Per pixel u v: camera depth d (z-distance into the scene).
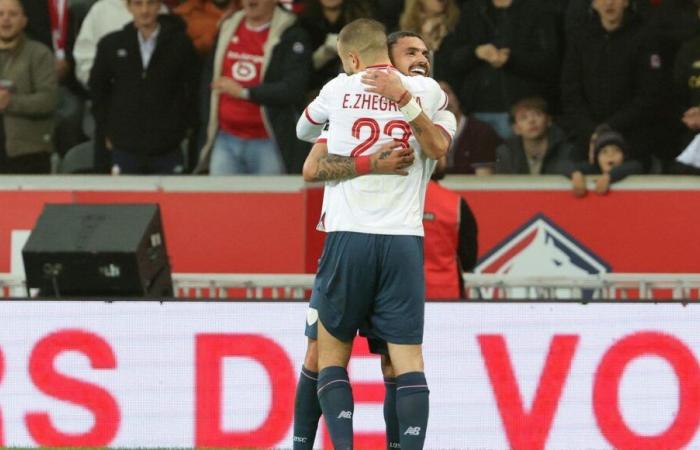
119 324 24.03
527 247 33.03
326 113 18.44
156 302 23.94
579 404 23.47
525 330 23.53
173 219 33.47
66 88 37.22
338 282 18.09
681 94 33.84
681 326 23.41
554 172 34.38
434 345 23.58
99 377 24.06
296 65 34.94
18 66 35.75
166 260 25.70
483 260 33.06
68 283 24.55
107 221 24.78
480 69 34.72
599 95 34.00
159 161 35.72
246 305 23.83
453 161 34.69
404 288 18.02
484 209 33.12
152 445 23.92
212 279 29.00
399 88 17.64
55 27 37.09
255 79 35.03
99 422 24.05
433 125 17.88
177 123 35.72
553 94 35.03
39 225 24.77
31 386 24.16
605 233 32.78
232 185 33.34
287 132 35.25
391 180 17.97
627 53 33.81
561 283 28.89
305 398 19.28
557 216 32.94
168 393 23.94
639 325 23.42
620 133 33.88
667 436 23.42
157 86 35.44
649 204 32.72
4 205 33.16
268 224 33.22
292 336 23.72
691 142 33.38
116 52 35.50
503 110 34.78
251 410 23.80
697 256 32.53
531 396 23.50
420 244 18.28
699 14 34.47
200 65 35.88
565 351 23.47
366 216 17.94
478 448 23.50
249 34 35.12
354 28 18.61
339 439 17.89
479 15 34.81
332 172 18.02
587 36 34.06
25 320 24.20
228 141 35.41
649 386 23.42
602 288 29.02
